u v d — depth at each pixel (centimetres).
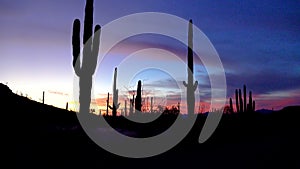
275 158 1302
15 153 1084
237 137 2262
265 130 2919
